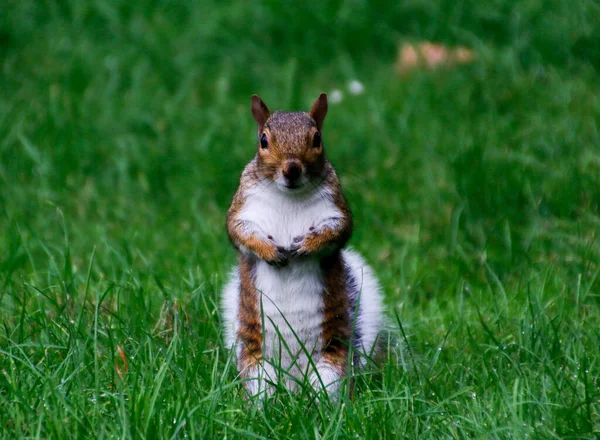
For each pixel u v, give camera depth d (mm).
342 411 6949
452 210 11664
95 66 16516
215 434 6656
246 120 14812
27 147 13172
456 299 10008
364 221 11773
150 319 9008
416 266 10766
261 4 18172
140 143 14125
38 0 18250
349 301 8250
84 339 8148
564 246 10695
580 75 15289
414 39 17500
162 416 6699
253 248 7875
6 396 7039
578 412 7062
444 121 14305
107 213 12352
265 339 7992
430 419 7008
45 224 11883
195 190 12883
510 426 6570
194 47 17312
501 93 14797
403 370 7840
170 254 10945
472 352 8484
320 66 17234
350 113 15031
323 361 8086
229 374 8125
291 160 7629
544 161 12648
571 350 8289
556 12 16781
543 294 9664
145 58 16859
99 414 6676
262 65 17109
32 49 16969
